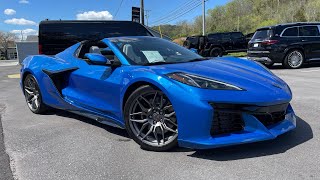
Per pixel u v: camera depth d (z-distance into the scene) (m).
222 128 3.33
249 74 3.75
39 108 5.49
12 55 90.44
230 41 22.77
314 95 6.25
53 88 5.05
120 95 3.85
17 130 4.59
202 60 4.32
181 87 3.29
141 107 3.64
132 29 10.36
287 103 3.64
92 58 4.08
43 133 4.40
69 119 5.13
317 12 42.72
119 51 4.18
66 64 4.94
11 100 7.12
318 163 3.09
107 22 10.16
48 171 3.17
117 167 3.21
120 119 3.97
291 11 46.62
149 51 4.27
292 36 12.12
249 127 3.34
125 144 3.86
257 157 3.28
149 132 3.61
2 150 3.77
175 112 3.32
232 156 3.33
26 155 3.60
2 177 3.07
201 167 3.12
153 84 3.46
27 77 5.65
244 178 2.85
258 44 12.62
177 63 3.97
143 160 3.35
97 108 4.27
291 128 3.62
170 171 3.07
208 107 3.18
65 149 3.75
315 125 4.26
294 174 2.88
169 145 3.48
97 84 4.24
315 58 12.34
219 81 3.37
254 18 62.75
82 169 3.19
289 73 10.45
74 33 9.95
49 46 9.88
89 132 4.38
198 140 3.25
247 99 3.26
